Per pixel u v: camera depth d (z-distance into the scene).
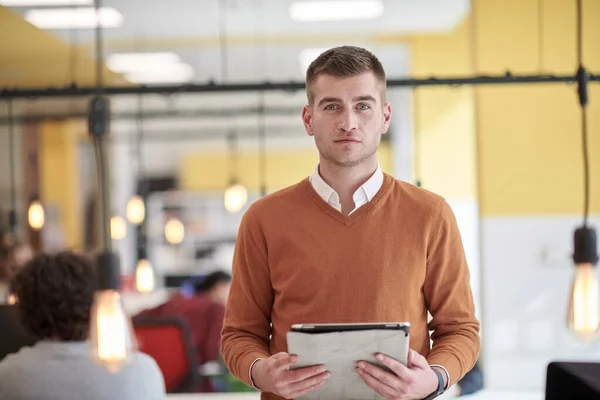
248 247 1.92
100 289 1.82
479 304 5.36
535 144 4.77
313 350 1.58
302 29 6.35
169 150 13.73
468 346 1.82
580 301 2.24
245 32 6.46
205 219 12.36
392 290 1.80
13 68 7.62
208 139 13.13
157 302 7.59
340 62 1.78
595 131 4.75
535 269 4.75
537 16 4.80
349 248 1.82
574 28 4.78
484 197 4.79
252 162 13.28
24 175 9.82
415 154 6.62
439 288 1.86
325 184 1.86
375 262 1.81
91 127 1.92
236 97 10.72
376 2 5.60
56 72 7.81
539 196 4.76
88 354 2.11
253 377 1.75
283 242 1.86
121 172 12.42
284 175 13.22
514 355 4.72
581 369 1.65
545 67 4.79
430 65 6.69
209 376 4.71
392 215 1.85
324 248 1.83
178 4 5.53
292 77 8.50
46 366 2.08
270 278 1.91
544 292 4.73
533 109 4.78
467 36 6.59
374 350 1.58
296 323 1.83
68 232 10.34
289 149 13.25
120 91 3.51
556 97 4.77
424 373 1.62
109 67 7.74
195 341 5.08
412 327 1.82
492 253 4.77
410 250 1.82
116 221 8.14
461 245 1.89
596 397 1.49
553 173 4.76
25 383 2.07
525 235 4.76
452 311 1.87
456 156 6.75
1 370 2.10
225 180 13.30
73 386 2.08
